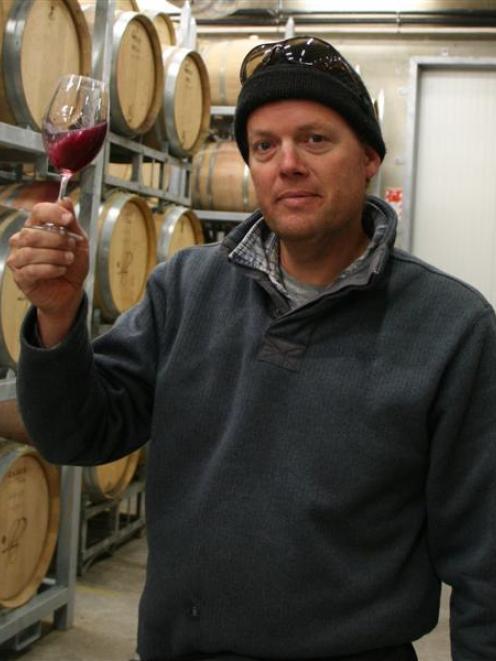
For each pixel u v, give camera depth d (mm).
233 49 6727
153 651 1632
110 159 5176
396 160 8328
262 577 1490
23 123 3260
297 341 1544
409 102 8172
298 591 1483
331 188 1515
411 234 8289
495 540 1501
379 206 1675
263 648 1508
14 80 3152
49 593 3650
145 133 4844
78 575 4461
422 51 8305
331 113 1496
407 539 1539
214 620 1531
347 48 8438
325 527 1482
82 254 1445
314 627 1492
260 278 1597
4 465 3152
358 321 1542
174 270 1754
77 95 1502
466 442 1523
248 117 1563
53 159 1523
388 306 1551
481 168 8172
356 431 1487
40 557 3559
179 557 1569
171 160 5246
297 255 1610
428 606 1567
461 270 8219
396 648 1562
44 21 3316
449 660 3674
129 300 4602
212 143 6730
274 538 1486
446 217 8242
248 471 1521
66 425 1585
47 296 1455
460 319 1528
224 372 1601
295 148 1503
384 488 1501
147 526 1648
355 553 1500
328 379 1513
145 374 1726
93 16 3965
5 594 3326
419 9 8172
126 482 4762
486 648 1493
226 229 7059
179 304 1713
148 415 1769
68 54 3520
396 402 1484
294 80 1470
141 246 4734
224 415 1585
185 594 1560
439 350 1508
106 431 1685
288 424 1512
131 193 4777
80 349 1529
